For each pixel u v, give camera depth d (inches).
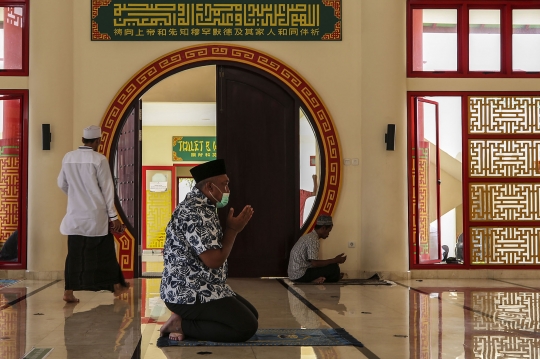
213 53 301.9
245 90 305.1
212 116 503.5
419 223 306.8
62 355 146.9
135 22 301.1
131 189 302.2
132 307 214.7
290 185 305.1
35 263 291.0
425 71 307.4
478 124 307.6
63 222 229.1
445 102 311.6
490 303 225.1
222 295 157.8
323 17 304.7
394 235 295.9
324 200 301.3
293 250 285.6
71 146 296.4
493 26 309.7
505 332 173.6
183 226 154.9
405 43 301.3
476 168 307.6
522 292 253.8
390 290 259.3
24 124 298.2
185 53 301.4
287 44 304.3
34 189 292.0
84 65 299.3
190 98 442.6
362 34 303.0
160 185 549.6
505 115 307.6
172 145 552.4
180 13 302.4
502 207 306.8
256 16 303.9
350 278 300.5
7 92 297.1
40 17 293.1
